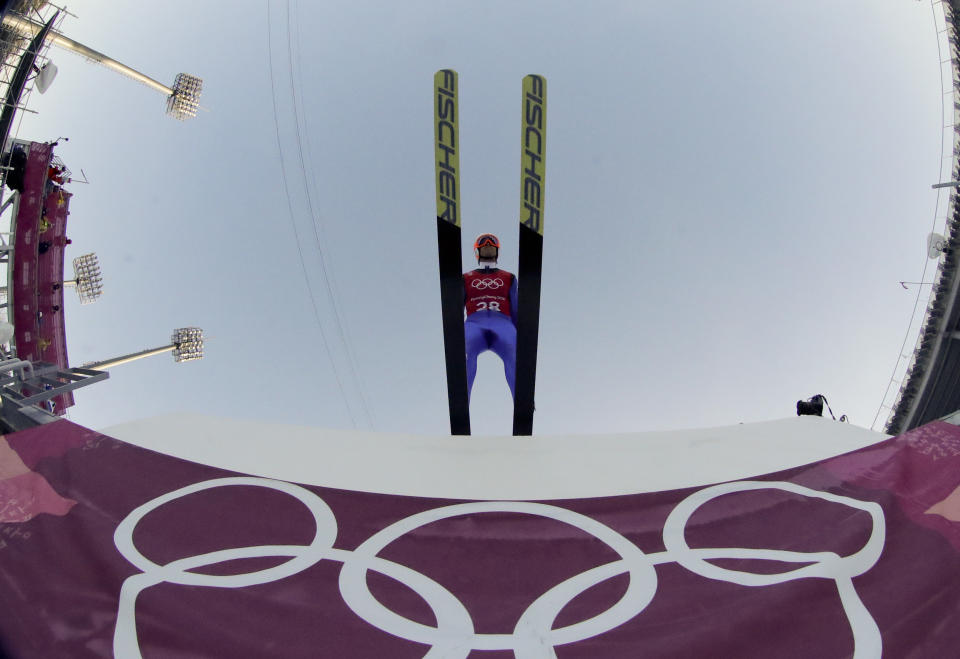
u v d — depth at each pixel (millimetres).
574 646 1832
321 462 3035
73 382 4211
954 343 16297
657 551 2270
